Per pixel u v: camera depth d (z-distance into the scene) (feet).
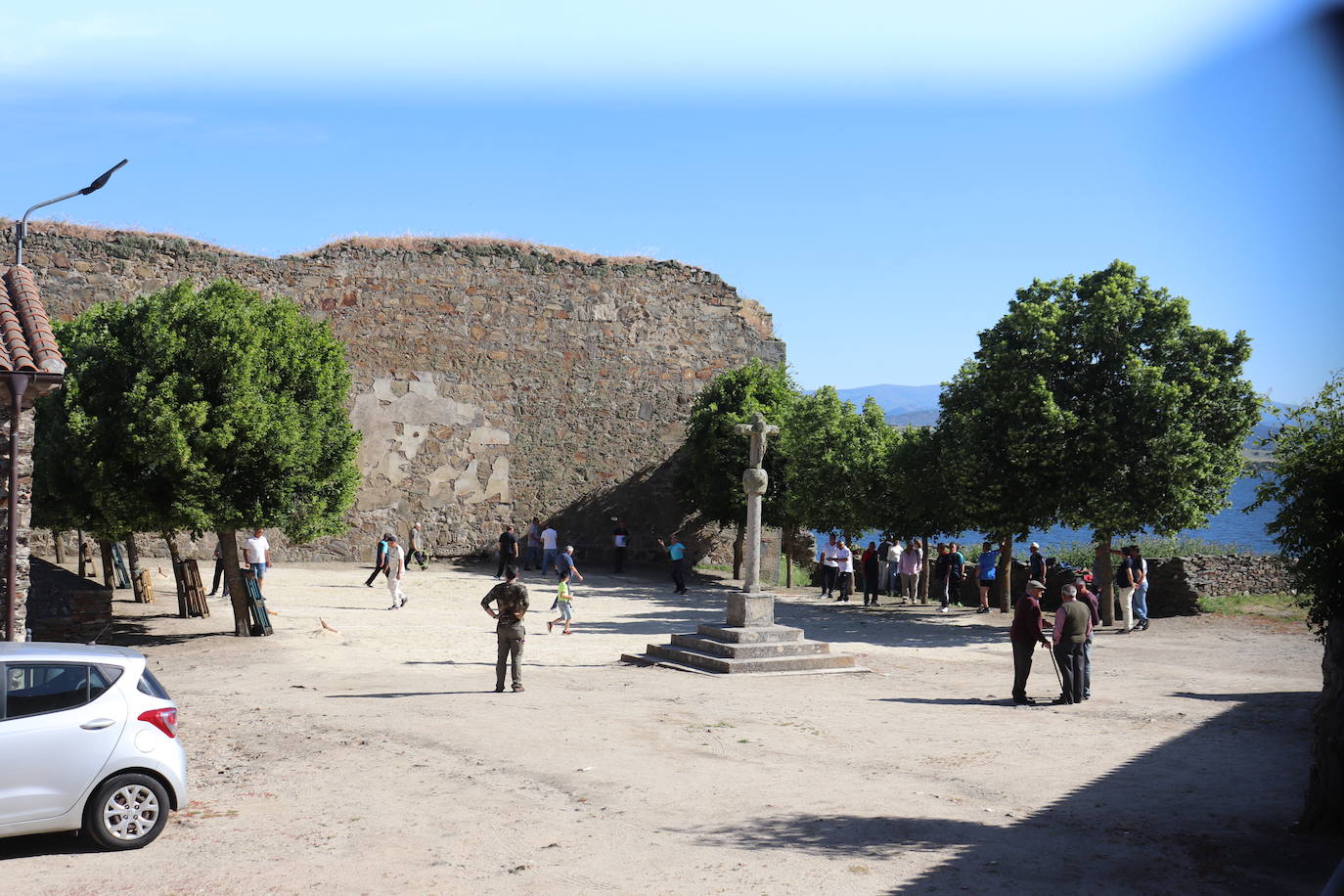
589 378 120.16
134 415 62.49
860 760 36.50
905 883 23.72
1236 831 27.73
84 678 26.05
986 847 26.37
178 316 65.16
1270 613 83.92
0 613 43.52
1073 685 48.78
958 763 36.09
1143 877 24.12
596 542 119.55
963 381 87.30
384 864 24.89
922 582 102.22
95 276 99.19
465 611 81.97
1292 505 29.01
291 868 24.54
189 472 62.80
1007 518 79.15
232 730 39.75
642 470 122.01
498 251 117.19
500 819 28.68
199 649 61.72
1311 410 29.66
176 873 24.12
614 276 122.01
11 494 43.65
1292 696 50.75
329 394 71.51
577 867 24.79
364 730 40.01
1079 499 77.36
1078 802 30.81
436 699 47.06
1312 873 24.45
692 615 83.87
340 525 71.51
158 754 26.32
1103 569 81.61
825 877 24.09
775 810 29.86
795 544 132.77
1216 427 77.66
